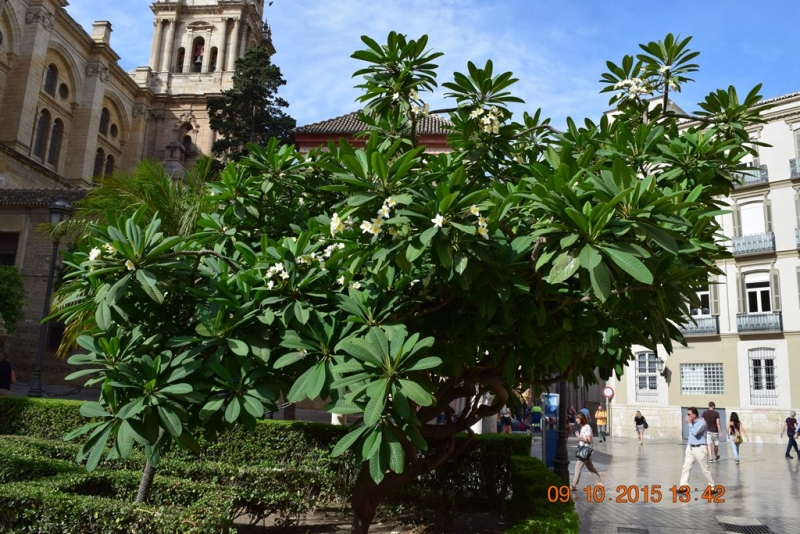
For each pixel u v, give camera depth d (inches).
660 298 161.2
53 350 1246.3
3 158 1553.9
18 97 1697.8
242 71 1513.3
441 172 177.0
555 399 1147.9
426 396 135.5
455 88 221.0
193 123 2317.9
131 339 174.9
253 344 166.9
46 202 1229.7
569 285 185.6
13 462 289.6
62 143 1919.3
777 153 1181.7
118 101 2187.5
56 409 454.6
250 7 2474.2
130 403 154.7
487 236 147.0
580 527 350.6
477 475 366.6
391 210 152.0
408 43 214.5
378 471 140.2
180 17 2470.5
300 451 381.4
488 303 161.3
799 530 362.0
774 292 1154.0
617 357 239.0
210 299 165.5
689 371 1227.2
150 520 187.8
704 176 193.6
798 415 1099.3
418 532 306.5
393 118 233.8
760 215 1202.0
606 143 214.8
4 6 1676.9
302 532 290.2
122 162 2234.3
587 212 138.1
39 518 195.6
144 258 158.6
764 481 593.9
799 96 1156.5
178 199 407.8
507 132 221.9
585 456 488.7
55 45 1857.8
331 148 211.9
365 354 142.3
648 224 137.9
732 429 771.4
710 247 163.6
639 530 348.2
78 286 169.9
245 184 212.8
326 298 177.6
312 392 151.3
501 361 207.3
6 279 815.1
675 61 247.1
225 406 169.3
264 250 183.9
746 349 1174.3
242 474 297.9
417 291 179.0
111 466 321.4
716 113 242.4
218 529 187.3
